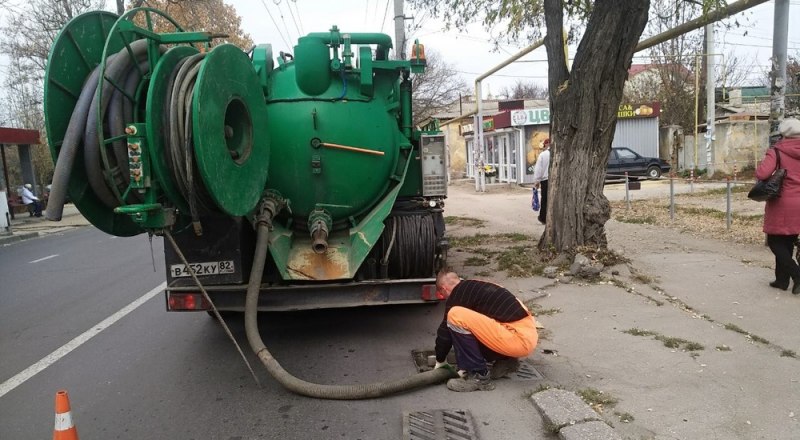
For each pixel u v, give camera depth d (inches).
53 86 155.3
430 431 147.3
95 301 322.7
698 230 402.3
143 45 168.4
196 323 264.4
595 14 285.1
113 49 172.2
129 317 282.4
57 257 517.3
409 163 246.4
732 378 164.6
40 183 1310.3
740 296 238.5
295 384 172.7
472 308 171.5
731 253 320.2
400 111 248.1
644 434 137.9
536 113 978.1
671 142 1086.4
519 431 145.1
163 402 177.2
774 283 245.6
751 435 135.1
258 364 206.2
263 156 192.1
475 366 169.2
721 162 959.6
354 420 158.1
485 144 1269.7
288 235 219.3
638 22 281.0
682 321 214.1
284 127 213.9
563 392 158.9
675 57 1019.9
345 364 199.5
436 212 243.1
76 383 197.5
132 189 154.3
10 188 1085.1
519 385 170.7
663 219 466.3
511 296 173.3
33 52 1178.0
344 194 221.3
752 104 1226.0
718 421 141.9
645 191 743.7
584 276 277.7
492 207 671.1
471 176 1358.3
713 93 872.9
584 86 289.9
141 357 221.1
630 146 1040.2
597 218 299.4
